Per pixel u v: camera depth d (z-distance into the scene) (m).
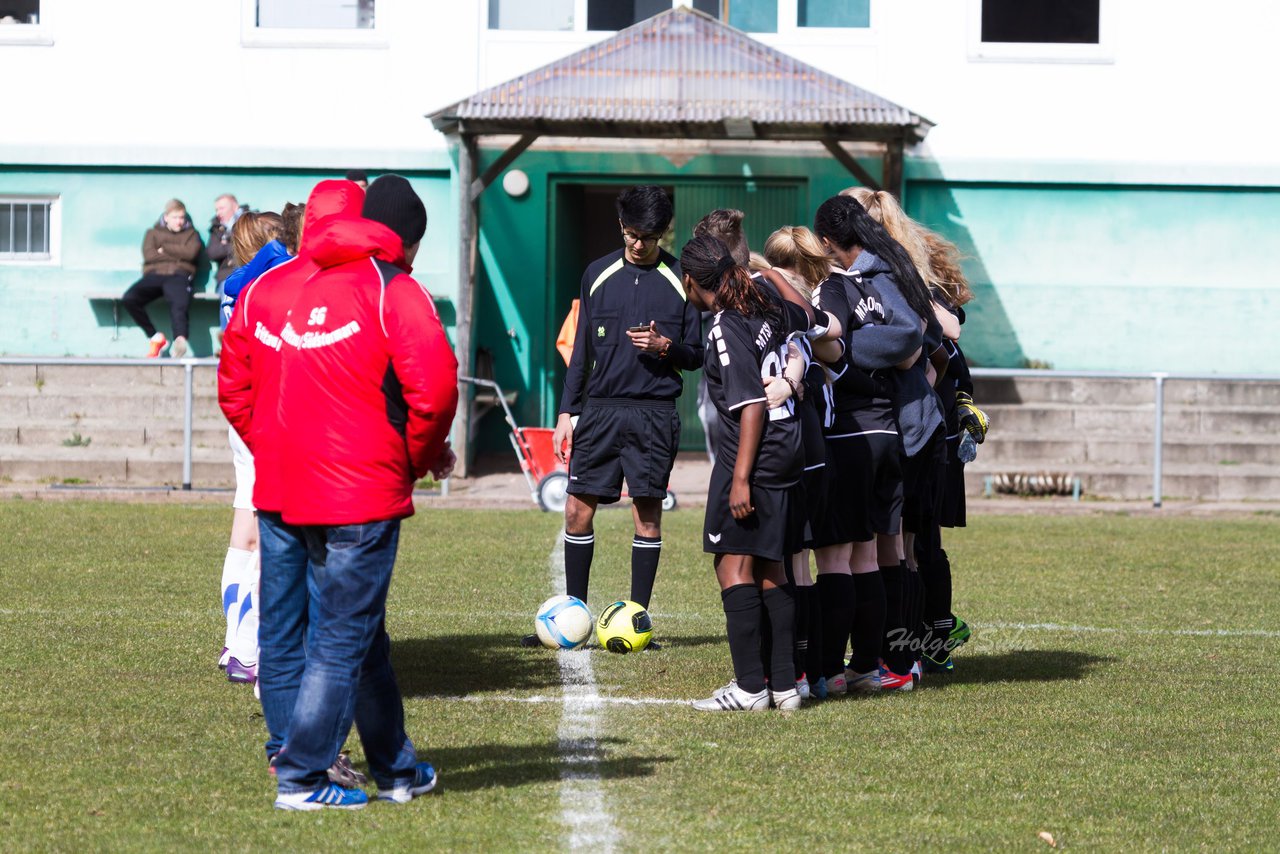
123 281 51.31
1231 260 51.28
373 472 12.46
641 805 13.35
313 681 12.65
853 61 50.94
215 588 25.64
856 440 17.89
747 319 16.70
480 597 25.45
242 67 50.91
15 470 42.91
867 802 13.62
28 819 12.55
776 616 17.52
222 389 13.38
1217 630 23.59
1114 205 51.22
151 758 14.57
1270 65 50.66
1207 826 13.12
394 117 50.94
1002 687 19.12
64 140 51.00
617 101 43.91
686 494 42.53
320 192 13.20
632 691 18.42
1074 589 27.56
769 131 45.47
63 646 20.39
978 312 51.50
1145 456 45.47
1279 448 45.22
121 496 40.03
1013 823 13.08
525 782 14.08
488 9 51.00
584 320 21.86
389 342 12.37
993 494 43.84
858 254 18.11
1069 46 50.75
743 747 15.58
